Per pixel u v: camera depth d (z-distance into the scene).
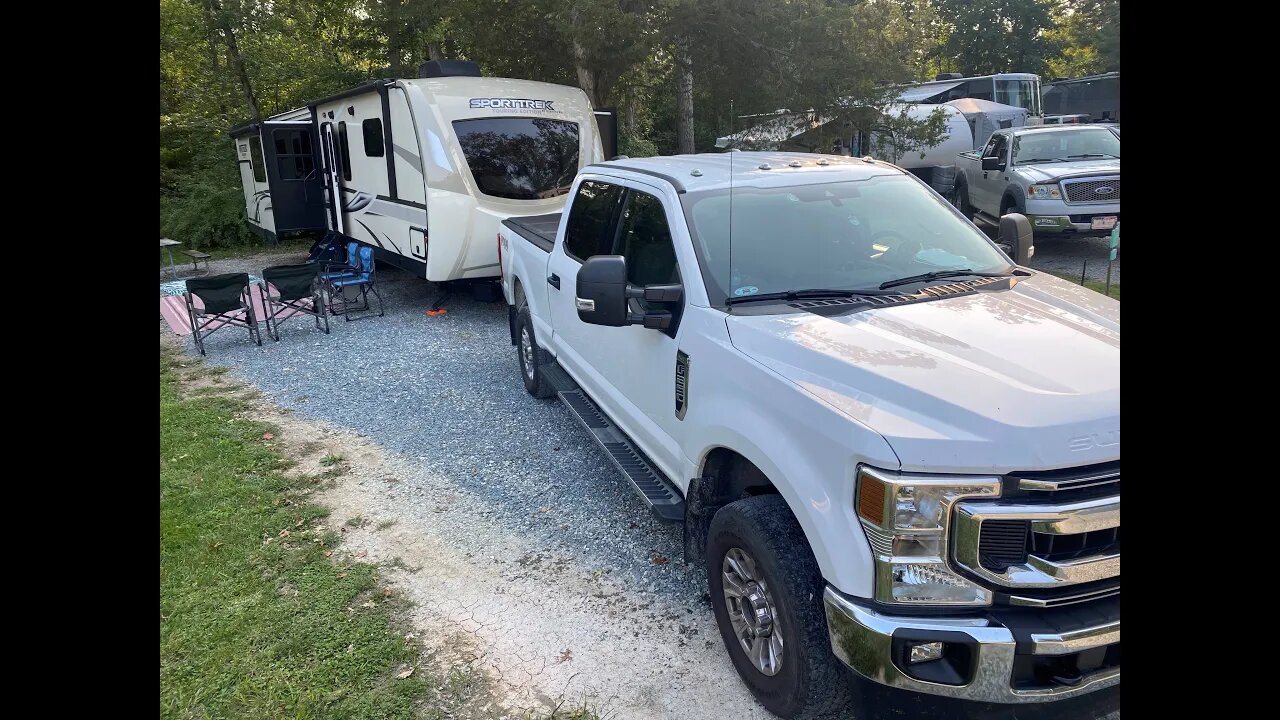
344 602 3.68
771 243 3.44
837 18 10.78
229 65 18.97
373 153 10.38
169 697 3.05
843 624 2.30
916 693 2.33
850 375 2.48
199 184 17.42
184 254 15.74
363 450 5.60
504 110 9.39
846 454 2.31
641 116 19.98
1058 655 2.15
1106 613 2.19
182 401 6.79
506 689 3.07
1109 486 2.21
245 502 4.77
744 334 2.93
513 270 6.46
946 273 3.42
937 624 2.19
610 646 3.31
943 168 15.43
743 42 11.47
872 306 3.05
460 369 7.46
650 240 3.83
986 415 2.21
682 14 10.95
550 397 6.41
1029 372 2.42
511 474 5.09
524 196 9.48
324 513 4.60
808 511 2.43
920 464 2.19
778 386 2.62
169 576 3.90
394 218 9.99
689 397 3.22
